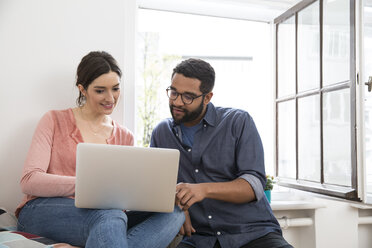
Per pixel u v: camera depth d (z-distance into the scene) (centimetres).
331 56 182
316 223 200
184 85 143
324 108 183
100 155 104
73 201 123
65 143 142
